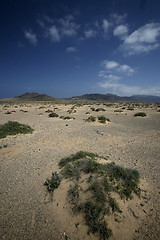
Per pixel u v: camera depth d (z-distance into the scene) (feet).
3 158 28.73
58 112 104.78
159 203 16.53
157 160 27.61
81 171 17.95
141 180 20.11
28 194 18.51
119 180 16.78
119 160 27.68
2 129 44.68
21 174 23.00
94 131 48.91
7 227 14.24
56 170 23.04
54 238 13.19
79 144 36.63
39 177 21.86
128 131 49.93
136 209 15.17
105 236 12.67
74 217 14.39
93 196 14.78
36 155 29.76
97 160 20.76
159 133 46.73
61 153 30.60
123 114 92.99
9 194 18.65
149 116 83.97
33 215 15.47
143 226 13.93
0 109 128.36
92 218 13.52
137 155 30.07
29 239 13.12
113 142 38.52
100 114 92.89
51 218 14.97
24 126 49.83
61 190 17.10
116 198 14.98
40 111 113.19
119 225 13.51
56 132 47.24
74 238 13.05
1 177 22.38
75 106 151.43
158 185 19.88
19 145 35.47
